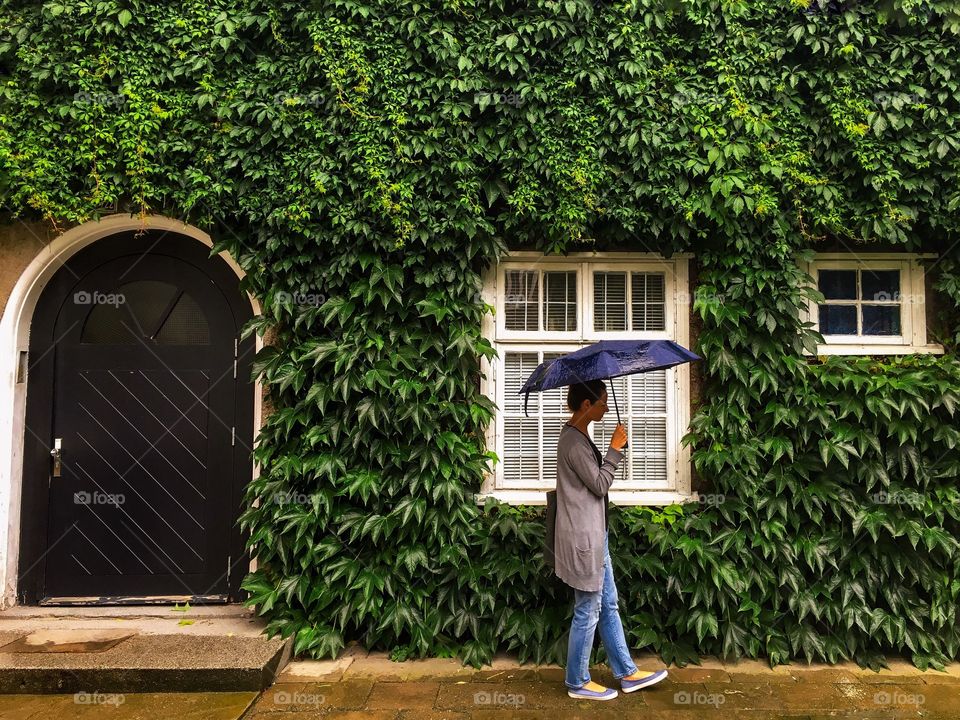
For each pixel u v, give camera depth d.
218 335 4.48
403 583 3.86
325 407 4.03
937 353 4.38
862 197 4.22
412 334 4.09
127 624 4.05
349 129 4.06
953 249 4.33
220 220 4.15
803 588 3.87
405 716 3.16
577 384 3.34
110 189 4.03
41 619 4.11
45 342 4.41
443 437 3.94
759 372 3.99
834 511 3.86
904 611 3.84
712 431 4.00
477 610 3.86
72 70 3.97
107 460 4.41
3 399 4.20
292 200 4.04
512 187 4.18
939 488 3.95
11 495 4.24
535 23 4.11
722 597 3.76
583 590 3.12
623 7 4.09
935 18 4.21
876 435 3.94
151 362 4.46
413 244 4.14
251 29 4.18
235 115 4.10
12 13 4.00
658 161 4.11
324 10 4.06
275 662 3.54
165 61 4.11
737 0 4.15
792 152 4.16
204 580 4.39
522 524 3.98
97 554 4.37
